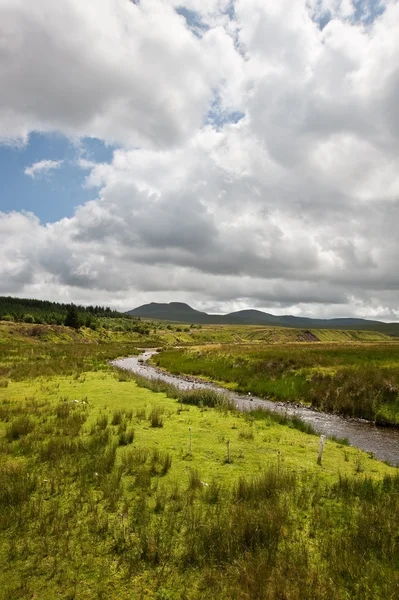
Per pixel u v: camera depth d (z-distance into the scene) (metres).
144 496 9.23
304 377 30.44
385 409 23.30
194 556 6.98
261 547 7.38
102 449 12.42
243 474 11.29
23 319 135.12
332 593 6.07
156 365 52.34
